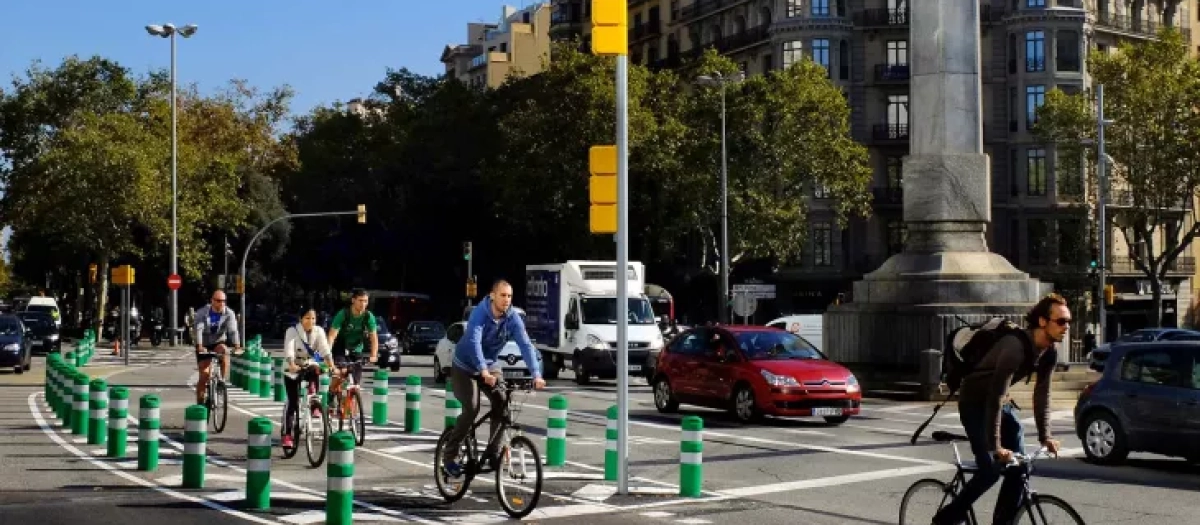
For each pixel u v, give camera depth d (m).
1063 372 28.72
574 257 63.56
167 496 12.56
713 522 11.60
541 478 11.41
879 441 18.92
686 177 57.22
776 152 56.22
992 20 69.81
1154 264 60.34
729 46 77.69
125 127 57.53
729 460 16.52
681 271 76.06
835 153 56.62
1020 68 68.75
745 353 22.12
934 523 8.73
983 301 28.86
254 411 23.20
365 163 79.69
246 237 73.81
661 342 34.56
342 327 16.80
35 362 44.03
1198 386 15.60
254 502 11.80
